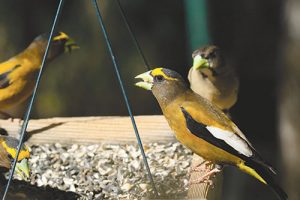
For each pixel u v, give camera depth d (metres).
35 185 9.33
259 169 8.91
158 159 9.88
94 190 9.17
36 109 16.52
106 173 9.59
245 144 8.97
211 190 8.96
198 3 13.64
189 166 9.60
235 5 18.66
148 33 17.61
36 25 16.83
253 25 18.69
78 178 9.49
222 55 12.21
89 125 10.70
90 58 16.81
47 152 10.30
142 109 17.22
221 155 9.09
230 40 18.86
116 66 8.55
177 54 17.80
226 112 12.89
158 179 9.27
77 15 16.88
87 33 16.84
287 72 16.05
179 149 10.16
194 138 9.20
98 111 16.92
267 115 19.70
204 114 9.23
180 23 17.83
